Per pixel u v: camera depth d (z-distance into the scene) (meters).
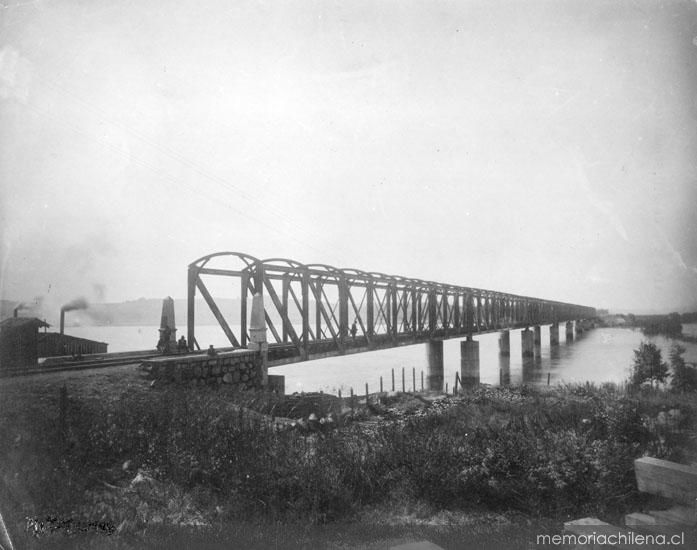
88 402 9.37
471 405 15.11
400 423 11.73
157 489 7.00
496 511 6.82
